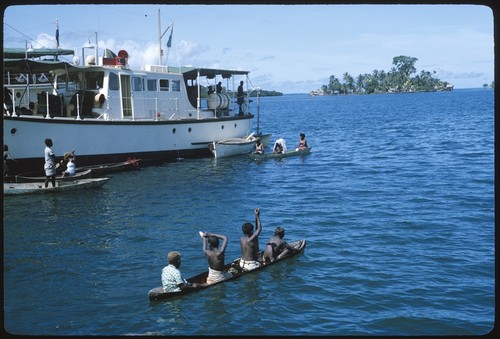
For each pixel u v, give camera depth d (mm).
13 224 16578
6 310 10047
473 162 29953
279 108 144250
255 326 9305
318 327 9281
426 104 127500
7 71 27016
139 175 26125
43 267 12539
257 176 26219
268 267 12328
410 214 17625
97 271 12273
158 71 31031
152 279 11734
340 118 83500
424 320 9531
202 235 11586
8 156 22438
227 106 34594
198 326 9305
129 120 27391
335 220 17016
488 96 180125
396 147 39188
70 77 28266
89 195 21141
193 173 26969
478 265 12406
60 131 24438
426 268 12258
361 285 11211
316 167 29266
